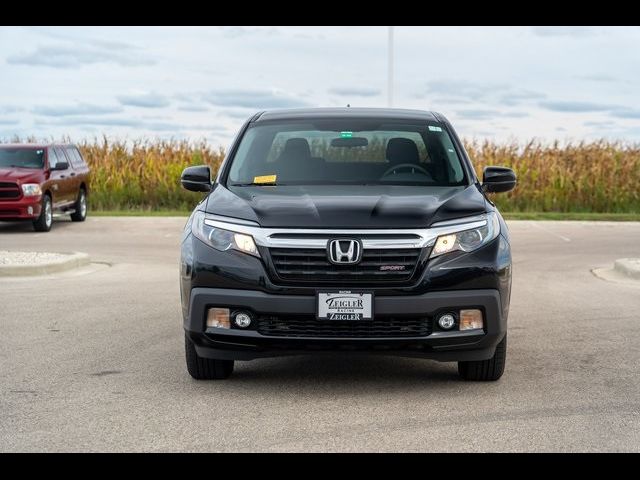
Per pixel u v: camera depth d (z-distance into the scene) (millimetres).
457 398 6691
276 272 6594
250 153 8023
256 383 7195
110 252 17500
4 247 18297
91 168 30656
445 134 8250
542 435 5727
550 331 9531
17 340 8961
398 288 6551
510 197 29797
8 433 5777
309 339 6582
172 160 31141
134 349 8539
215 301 6695
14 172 21844
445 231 6668
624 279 13898
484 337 6707
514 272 14727
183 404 6516
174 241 19672
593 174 29562
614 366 7832
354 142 8031
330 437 5680
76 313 10578
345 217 6648
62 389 6969
